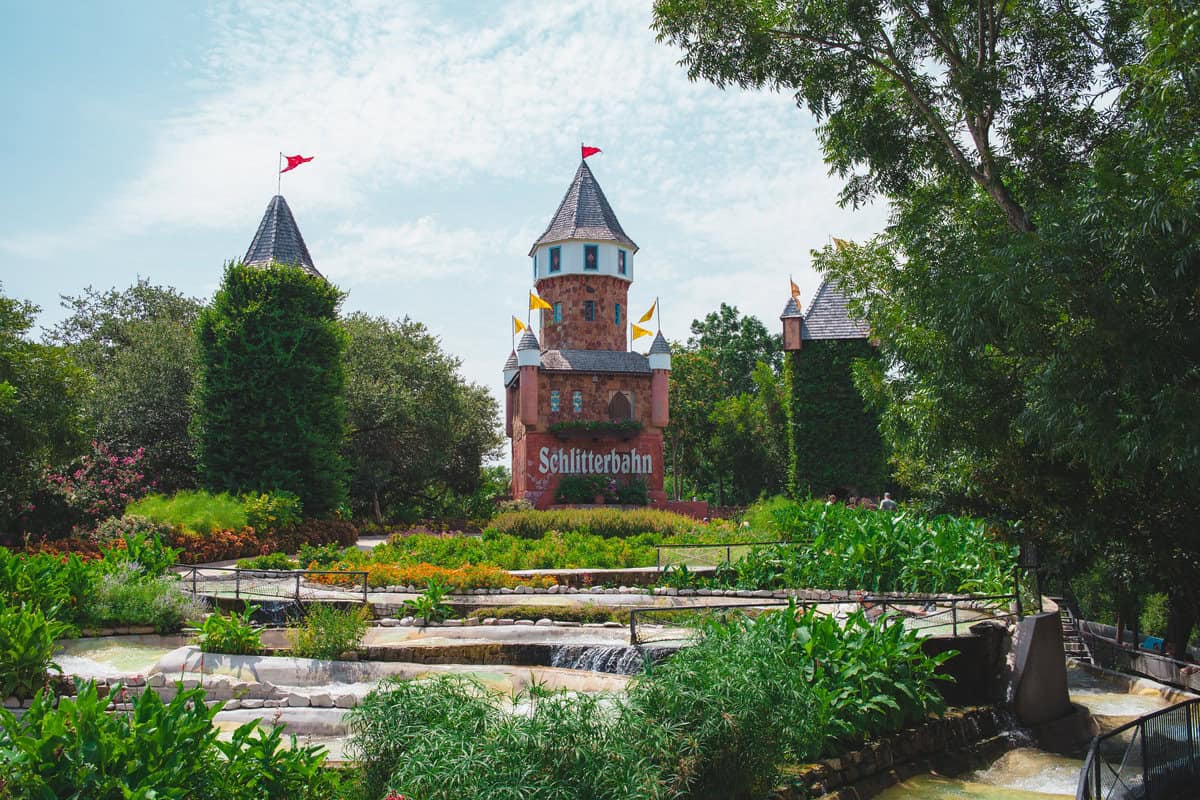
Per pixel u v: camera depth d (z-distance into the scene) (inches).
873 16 681.6
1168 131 438.9
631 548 994.1
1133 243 418.9
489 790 257.4
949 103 700.0
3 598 507.5
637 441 1968.5
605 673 554.9
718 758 319.0
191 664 526.3
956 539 762.8
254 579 831.1
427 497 2146.9
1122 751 512.7
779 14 705.0
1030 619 583.2
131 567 697.0
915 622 640.4
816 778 400.5
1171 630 724.0
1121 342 430.0
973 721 528.1
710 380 2832.2
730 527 1264.8
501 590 785.6
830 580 769.6
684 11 689.0
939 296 547.5
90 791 260.7
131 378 1560.0
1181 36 413.4
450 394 2033.7
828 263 773.9
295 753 310.2
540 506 1903.3
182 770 276.1
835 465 1637.6
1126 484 547.5
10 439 949.2
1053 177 677.9
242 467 1264.8
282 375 1295.5
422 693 319.0
